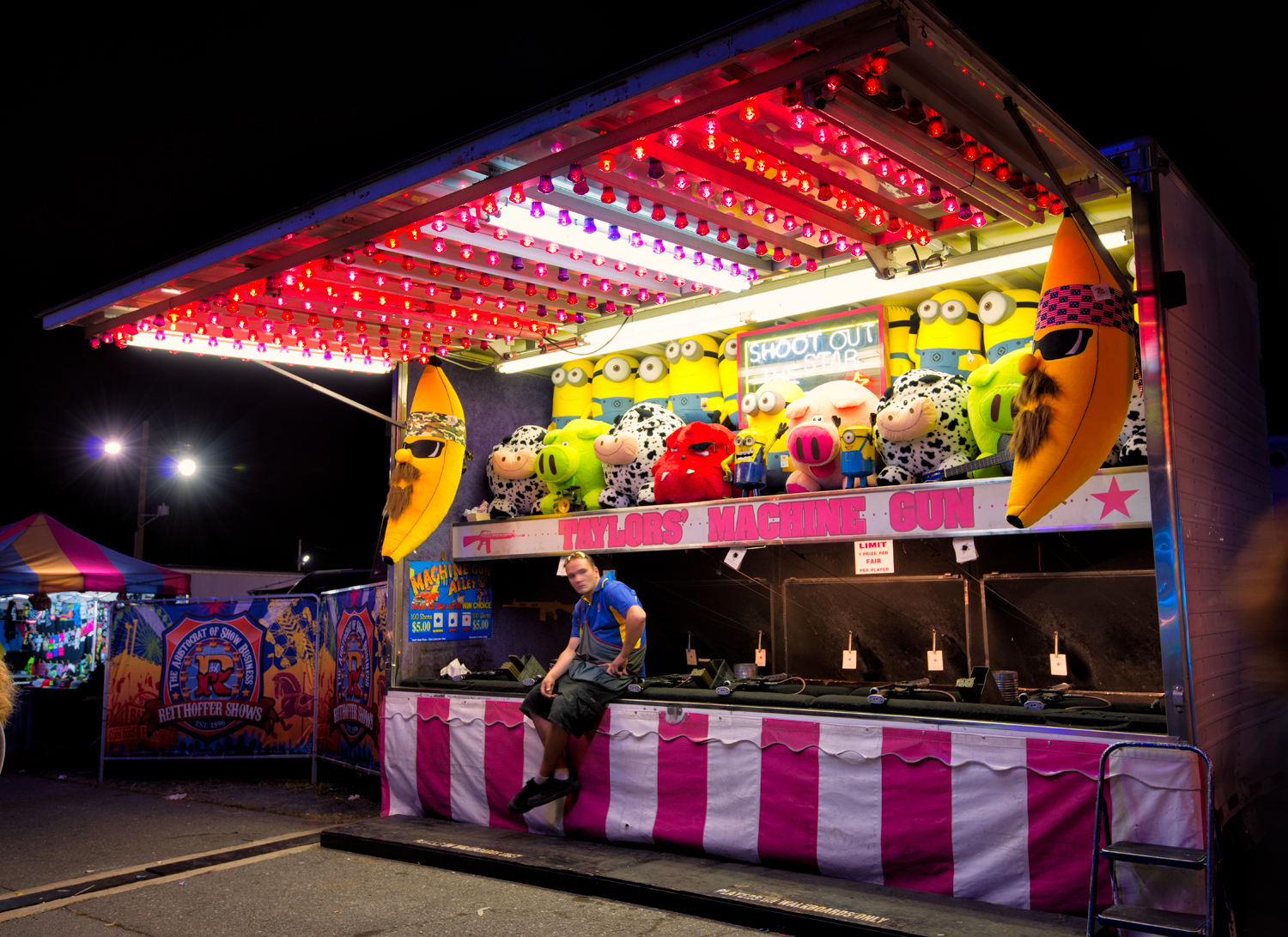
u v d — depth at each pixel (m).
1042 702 4.11
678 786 4.92
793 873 4.50
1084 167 3.87
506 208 4.13
